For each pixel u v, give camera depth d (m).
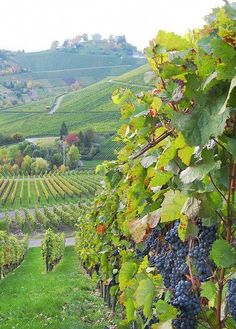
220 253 1.91
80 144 90.50
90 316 10.82
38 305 12.14
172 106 2.22
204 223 2.12
